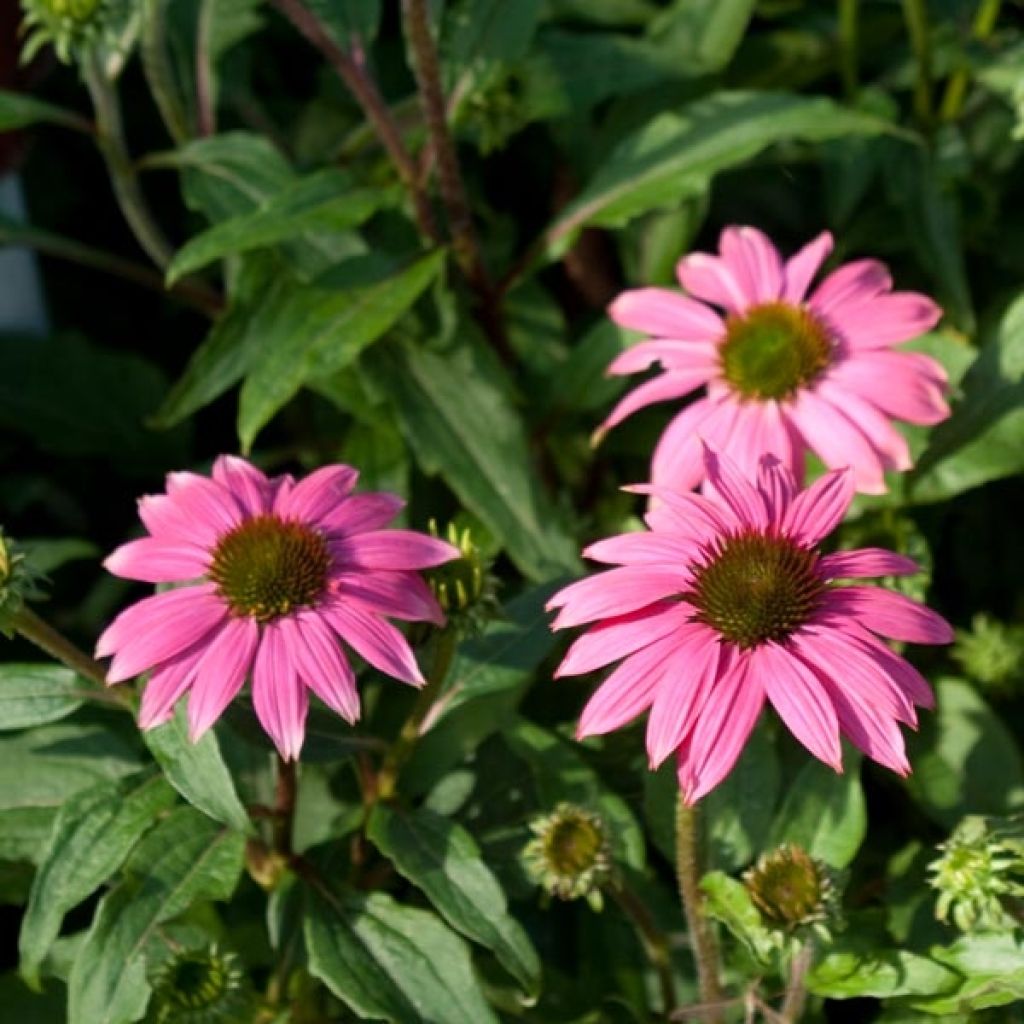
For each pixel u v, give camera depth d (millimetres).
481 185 1299
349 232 1160
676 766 1036
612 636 939
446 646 988
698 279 1087
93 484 1288
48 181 1346
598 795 1041
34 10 1099
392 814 1010
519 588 1175
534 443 1182
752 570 933
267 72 1336
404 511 1143
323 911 1004
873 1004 1093
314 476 991
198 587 964
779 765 1058
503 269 1248
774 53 1272
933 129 1238
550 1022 1046
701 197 1214
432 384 1146
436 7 1154
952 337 1202
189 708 941
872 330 1053
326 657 947
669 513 960
